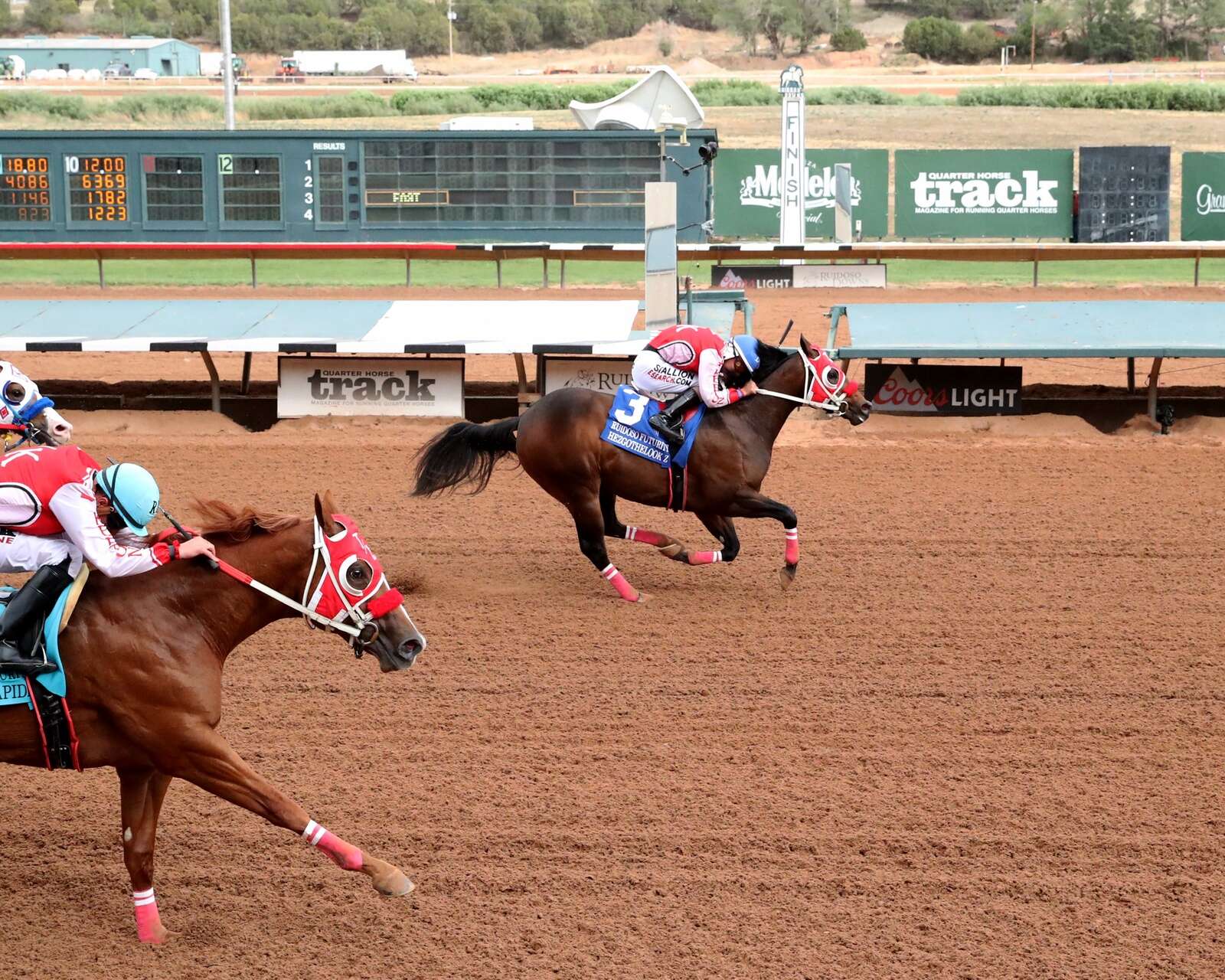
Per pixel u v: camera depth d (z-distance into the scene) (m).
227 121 37.00
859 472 14.46
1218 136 49.66
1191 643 9.49
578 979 5.61
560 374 16.45
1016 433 16.33
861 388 16.89
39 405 6.86
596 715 8.31
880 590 10.70
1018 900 6.22
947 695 8.60
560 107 62.97
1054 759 7.68
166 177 29.56
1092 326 16.86
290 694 8.66
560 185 29.95
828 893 6.27
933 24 99.69
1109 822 6.92
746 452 10.25
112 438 15.86
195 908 6.18
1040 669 9.03
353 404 16.80
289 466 14.58
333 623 5.98
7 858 6.60
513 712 8.35
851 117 57.19
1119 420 16.97
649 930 5.96
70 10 124.81
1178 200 37.97
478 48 111.19
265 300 18.28
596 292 26.48
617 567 11.41
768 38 112.06
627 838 6.75
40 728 5.61
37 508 5.54
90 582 5.78
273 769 7.54
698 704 8.47
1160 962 5.73
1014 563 11.35
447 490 13.68
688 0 117.12
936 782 7.39
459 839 6.75
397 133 29.66
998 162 31.47
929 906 6.16
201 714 5.70
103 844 6.76
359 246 24.72
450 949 5.84
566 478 10.28
